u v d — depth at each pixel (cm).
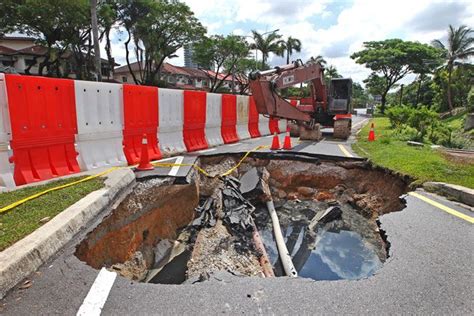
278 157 909
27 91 515
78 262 315
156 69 3606
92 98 632
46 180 529
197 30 3344
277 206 840
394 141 1274
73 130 598
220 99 1077
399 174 719
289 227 750
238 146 1048
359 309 262
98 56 1811
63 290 272
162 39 3331
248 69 4741
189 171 674
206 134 1024
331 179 878
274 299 274
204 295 277
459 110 4019
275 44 4366
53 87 556
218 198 747
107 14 2541
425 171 695
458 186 571
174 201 663
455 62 4331
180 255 600
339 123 1348
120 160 701
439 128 1656
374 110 5903
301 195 885
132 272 494
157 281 521
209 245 598
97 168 636
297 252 646
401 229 432
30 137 524
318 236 705
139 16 3056
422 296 281
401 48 4866
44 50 3581
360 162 863
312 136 1283
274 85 938
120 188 523
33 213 382
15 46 4050
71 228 361
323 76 1379
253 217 747
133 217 533
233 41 3912
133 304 260
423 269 328
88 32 2761
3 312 240
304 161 901
